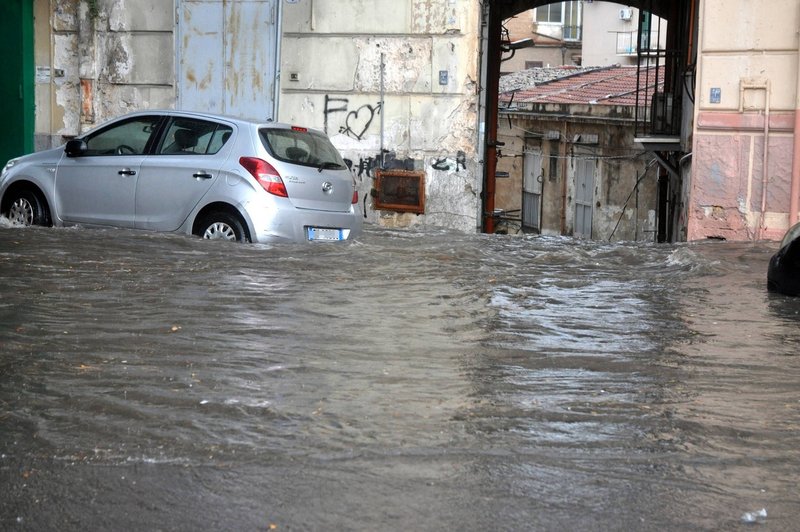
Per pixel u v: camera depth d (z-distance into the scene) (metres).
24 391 6.38
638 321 9.34
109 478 4.95
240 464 5.17
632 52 56.81
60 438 5.52
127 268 11.04
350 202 14.10
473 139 19.97
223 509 4.60
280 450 5.39
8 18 21.86
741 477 5.17
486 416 6.11
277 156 13.06
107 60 21.59
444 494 4.83
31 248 12.01
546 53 62.97
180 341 7.82
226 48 20.77
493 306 9.86
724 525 4.55
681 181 23.27
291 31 20.55
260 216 12.80
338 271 11.60
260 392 6.48
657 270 12.84
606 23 57.78
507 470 5.17
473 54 19.78
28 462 5.14
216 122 13.37
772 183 17.98
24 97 21.89
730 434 5.89
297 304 9.52
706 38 18.17
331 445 5.49
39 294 9.51
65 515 4.51
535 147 41.28
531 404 6.40
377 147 20.36
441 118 20.02
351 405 6.26
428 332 8.52
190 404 6.18
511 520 4.54
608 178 36.31
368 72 20.28
